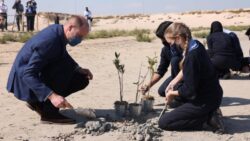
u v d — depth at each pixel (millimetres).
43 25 35125
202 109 5992
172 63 7031
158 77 7469
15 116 6809
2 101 7805
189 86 5902
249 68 10938
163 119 6109
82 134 5930
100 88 9078
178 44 6000
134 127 6066
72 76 6539
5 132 5988
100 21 55812
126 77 10492
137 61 13461
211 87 6031
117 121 6512
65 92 6742
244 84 9836
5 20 24984
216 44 10430
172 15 61312
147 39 20141
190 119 6043
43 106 6383
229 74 10586
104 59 13859
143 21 54719
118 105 6715
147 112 7008
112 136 5824
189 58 5871
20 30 26172
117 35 24109
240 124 6480
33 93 6113
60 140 5703
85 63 12859
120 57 14406
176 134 5977
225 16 56562
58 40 6086
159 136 5879
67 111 7023
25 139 5711
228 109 7367
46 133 5953
